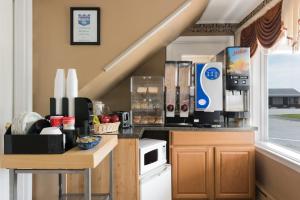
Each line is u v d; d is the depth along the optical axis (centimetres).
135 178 229
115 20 235
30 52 197
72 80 165
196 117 321
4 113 162
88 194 127
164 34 304
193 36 419
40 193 226
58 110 164
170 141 312
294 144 288
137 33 236
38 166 125
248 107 332
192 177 311
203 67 320
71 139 140
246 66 323
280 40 269
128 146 229
